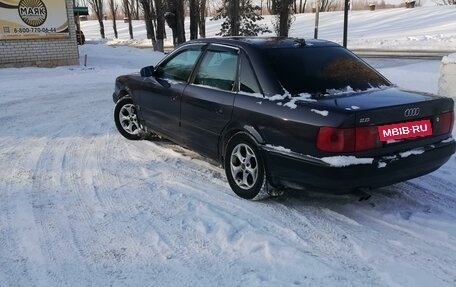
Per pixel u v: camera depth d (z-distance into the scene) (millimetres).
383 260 3547
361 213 4379
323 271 3400
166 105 5836
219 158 5082
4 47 16406
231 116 4703
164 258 3625
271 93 4402
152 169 5668
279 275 3361
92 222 4246
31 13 16688
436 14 43750
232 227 4090
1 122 8312
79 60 19484
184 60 5734
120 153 6355
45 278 3375
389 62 19812
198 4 28703
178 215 4363
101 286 3275
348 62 4934
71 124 8172
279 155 4199
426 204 4574
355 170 3822
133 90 6664
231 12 23844
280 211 4418
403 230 4027
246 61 4738
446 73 7320
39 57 17203
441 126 4344
